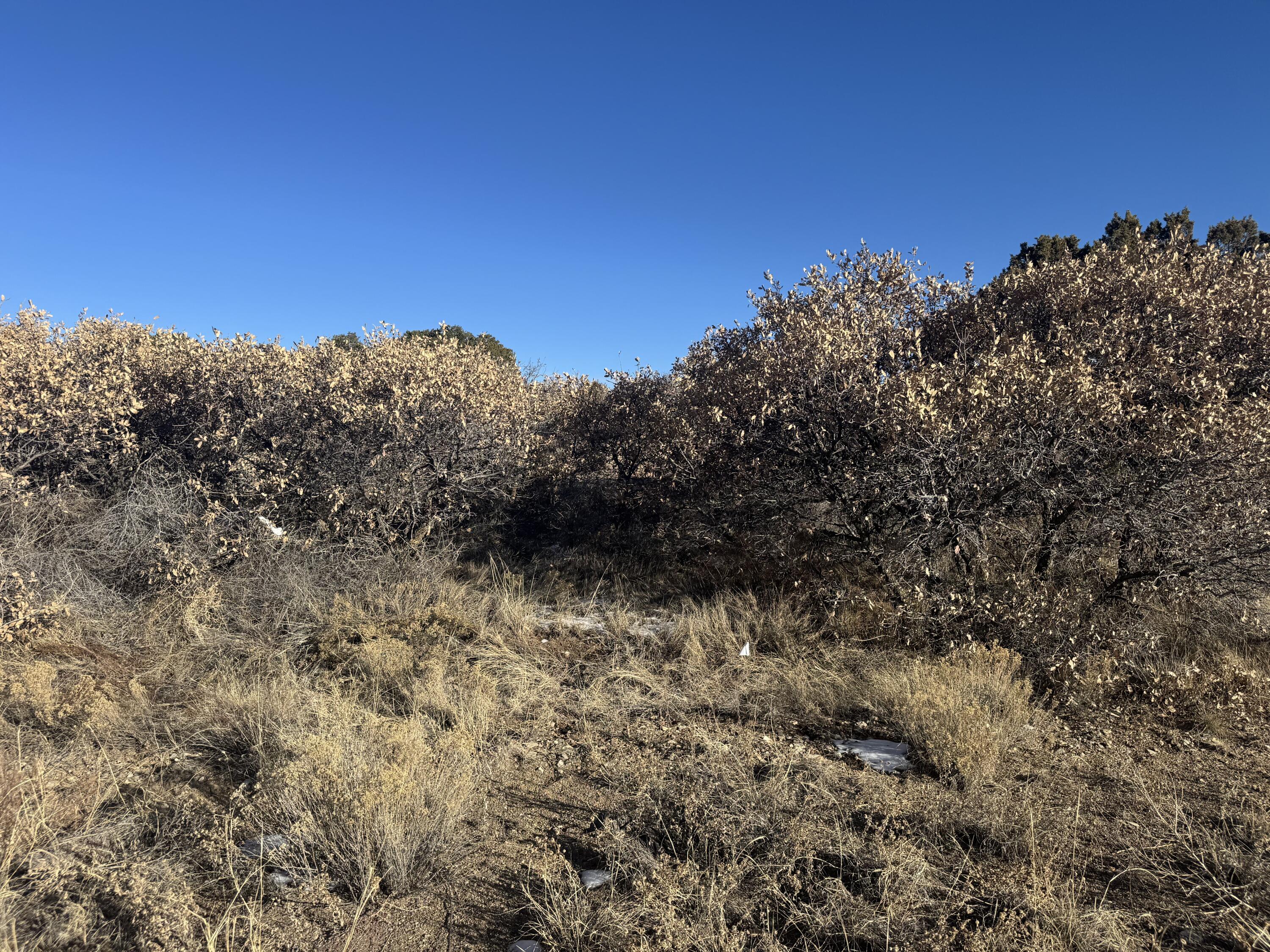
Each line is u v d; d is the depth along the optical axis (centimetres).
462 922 271
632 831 327
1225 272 614
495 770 398
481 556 893
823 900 269
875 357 624
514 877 301
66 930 244
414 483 786
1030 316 665
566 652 611
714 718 475
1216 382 513
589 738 443
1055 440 524
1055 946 233
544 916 261
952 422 533
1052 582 543
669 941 235
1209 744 418
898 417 544
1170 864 296
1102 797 357
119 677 494
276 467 752
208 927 239
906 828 315
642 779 378
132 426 743
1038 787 367
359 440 766
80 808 332
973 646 503
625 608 721
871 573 672
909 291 750
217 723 436
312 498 768
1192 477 475
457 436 793
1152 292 588
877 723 459
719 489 757
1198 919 260
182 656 539
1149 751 410
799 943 251
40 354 654
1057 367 547
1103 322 599
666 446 792
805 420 642
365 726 389
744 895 276
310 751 339
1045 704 480
